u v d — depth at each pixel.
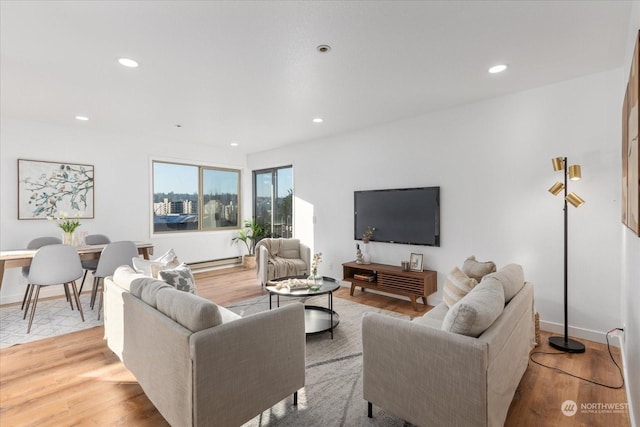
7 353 2.71
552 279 3.09
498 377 1.55
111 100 3.45
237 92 3.23
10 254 3.57
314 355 2.65
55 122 4.36
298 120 4.25
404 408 1.69
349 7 1.87
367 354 1.84
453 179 3.75
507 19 2.00
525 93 3.21
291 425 1.81
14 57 2.47
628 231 2.17
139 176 5.27
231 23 2.03
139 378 1.97
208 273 6.01
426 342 1.59
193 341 1.47
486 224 3.50
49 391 2.16
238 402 1.63
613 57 2.53
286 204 6.16
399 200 4.23
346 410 1.95
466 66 2.66
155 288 1.95
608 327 2.82
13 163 4.16
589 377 2.29
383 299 4.27
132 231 5.20
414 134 4.09
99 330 3.21
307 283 3.35
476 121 3.55
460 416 1.48
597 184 2.86
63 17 1.95
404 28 2.09
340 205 4.99
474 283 2.39
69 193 4.57
